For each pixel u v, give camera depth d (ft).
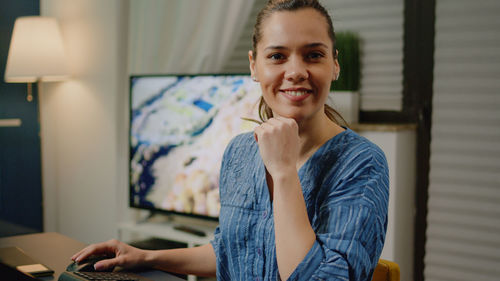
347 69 8.39
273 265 3.31
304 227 2.94
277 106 3.24
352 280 2.82
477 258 7.91
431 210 8.25
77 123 12.46
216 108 8.51
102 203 11.86
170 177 9.23
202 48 9.45
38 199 13.32
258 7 9.65
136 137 9.75
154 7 10.02
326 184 3.17
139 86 9.66
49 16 13.09
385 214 3.05
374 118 8.63
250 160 3.84
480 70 7.70
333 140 3.29
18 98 12.91
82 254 3.98
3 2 12.58
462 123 7.91
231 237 3.66
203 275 4.18
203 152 8.72
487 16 7.58
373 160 3.09
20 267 3.88
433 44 8.05
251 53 3.59
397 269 3.67
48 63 11.55
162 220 10.22
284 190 3.02
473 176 7.87
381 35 8.46
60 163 13.23
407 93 8.32
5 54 12.66
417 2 8.10
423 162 8.28
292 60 3.11
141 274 3.89
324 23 3.14
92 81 11.87
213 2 9.27
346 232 2.88
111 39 11.22
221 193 4.03
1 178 12.76
